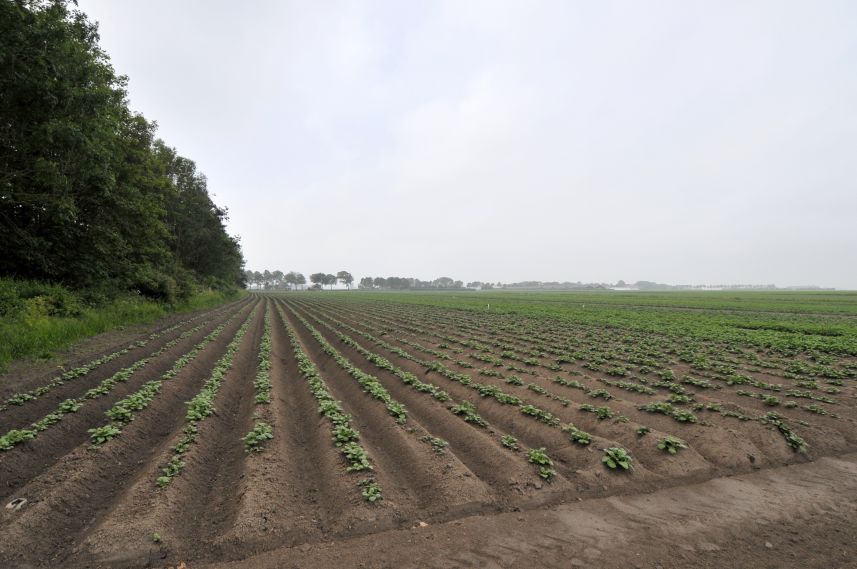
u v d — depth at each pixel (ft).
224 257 197.16
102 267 80.07
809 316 117.91
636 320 103.09
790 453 24.62
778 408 32.71
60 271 71.26
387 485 20.34
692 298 257.96
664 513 18.43
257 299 264.52
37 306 55.47
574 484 21.03
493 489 20.65
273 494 19.04
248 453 23.39
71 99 56.95
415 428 27.94
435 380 43.32
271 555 15.28
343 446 23.90
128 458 23.72
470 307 169.48
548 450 26.09
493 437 26.81
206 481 21.50
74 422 26.89
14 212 63.77
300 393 38.42
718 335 72.38
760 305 170.19
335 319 113.91
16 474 20.54
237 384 41.09
